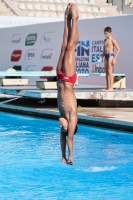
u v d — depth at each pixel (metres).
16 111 22.72
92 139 16.00
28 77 35.12
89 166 12.49
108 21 28.20
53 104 23.61
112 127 17.30
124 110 21.02
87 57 29.84
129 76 26.84
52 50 32.66
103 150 14.38
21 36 35.97
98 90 22.20
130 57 26.80
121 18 27.34
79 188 10.55
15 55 36.72
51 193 10.15
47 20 37.25
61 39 31.73
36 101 25.47
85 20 29.92
